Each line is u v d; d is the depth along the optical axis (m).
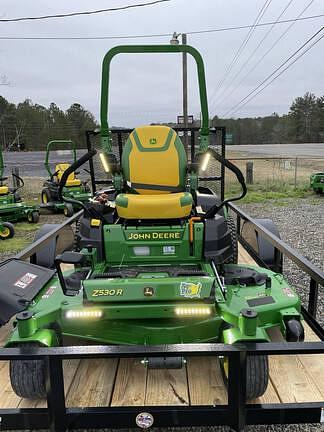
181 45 3.74
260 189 16.00
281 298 2.78
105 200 3.92
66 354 2.06
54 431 2.20
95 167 4.77
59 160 35.00
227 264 3.53
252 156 35.22
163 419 2.19
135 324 2.65
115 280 2.56
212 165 5.15
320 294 5.00
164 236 3.23
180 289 2.49
